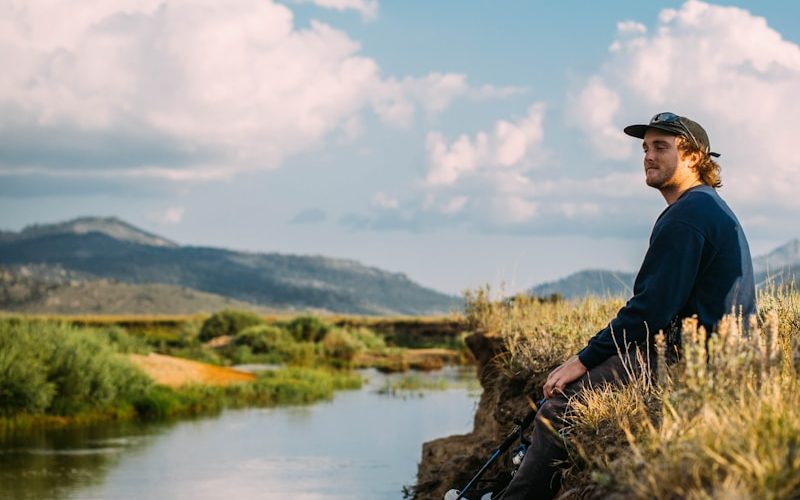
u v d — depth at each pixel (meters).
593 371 4.86
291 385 26.55
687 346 3.95
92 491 12.58
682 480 3.35
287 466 14.31
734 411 3.65
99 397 21.05
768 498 2.98
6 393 19.53
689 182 4.91
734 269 4.59
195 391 24.39
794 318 5.57
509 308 12.33
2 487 12.89
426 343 58.47
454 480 8.43
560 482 4.77
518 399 8.02
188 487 12.81
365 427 19.03
